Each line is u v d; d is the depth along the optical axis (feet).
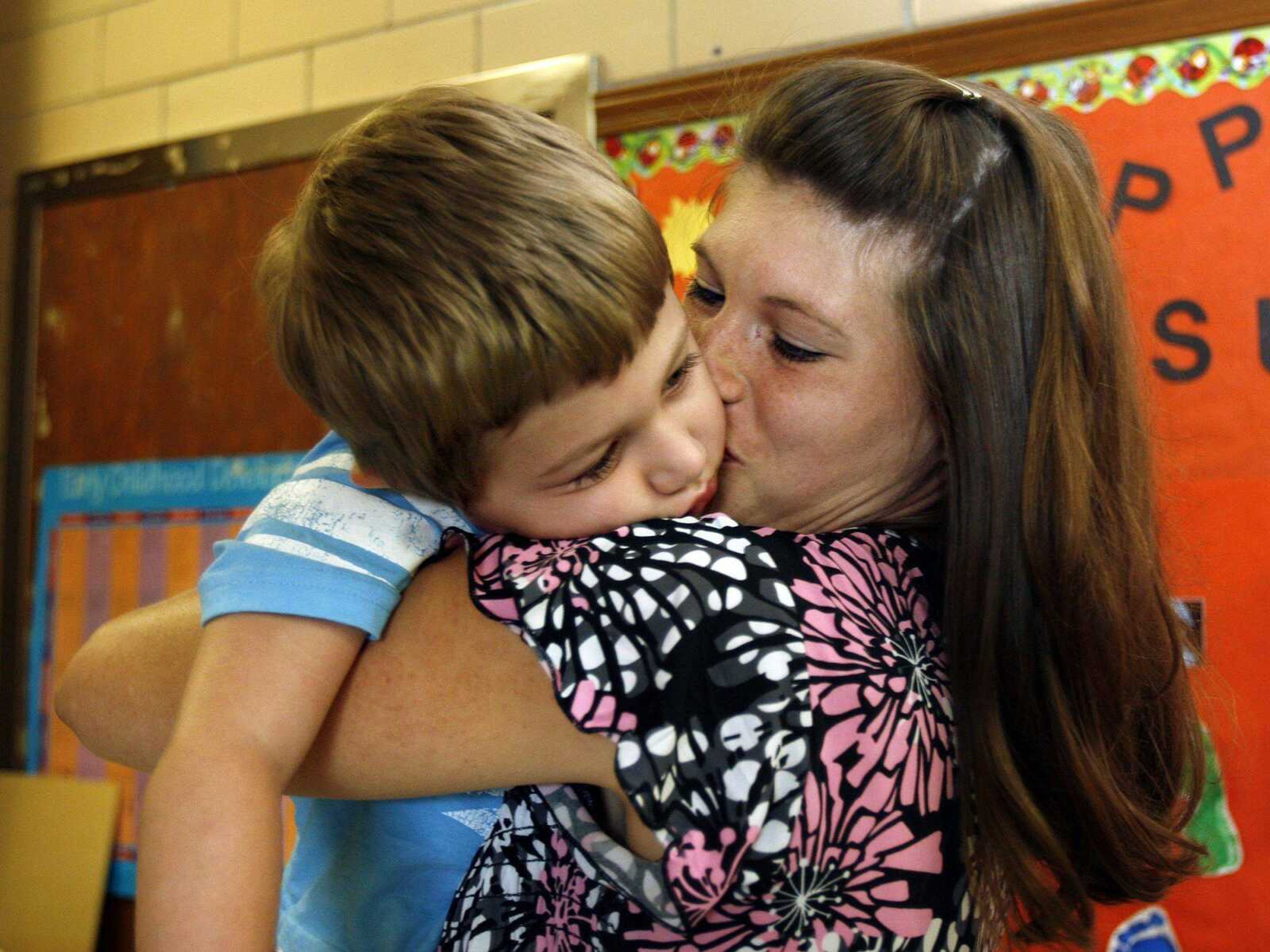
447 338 1.71
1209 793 4.12
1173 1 4.20
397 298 1.73
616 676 1.59
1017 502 1.98
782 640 1.64
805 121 2.09
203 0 6.42
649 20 5.22
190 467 6.25
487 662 1.71
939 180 1.99
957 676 1.96
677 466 1.94
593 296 1.75
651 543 1.73
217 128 6.31
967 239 1.97
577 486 1.91
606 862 1.68
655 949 1.67
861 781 1.70
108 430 6.52
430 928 1.89
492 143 1.82
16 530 6.77
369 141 1.89
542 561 1.75
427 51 5.77
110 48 6.71
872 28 4.76
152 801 1.55
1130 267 4.29
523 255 1.72
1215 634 4.13
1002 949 2.63
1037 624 1.98
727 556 1.72
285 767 1.63
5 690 6.72
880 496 2.19
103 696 1.97
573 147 1.91
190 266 6.29
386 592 1.76
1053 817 2.02
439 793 1.76
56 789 6.48
